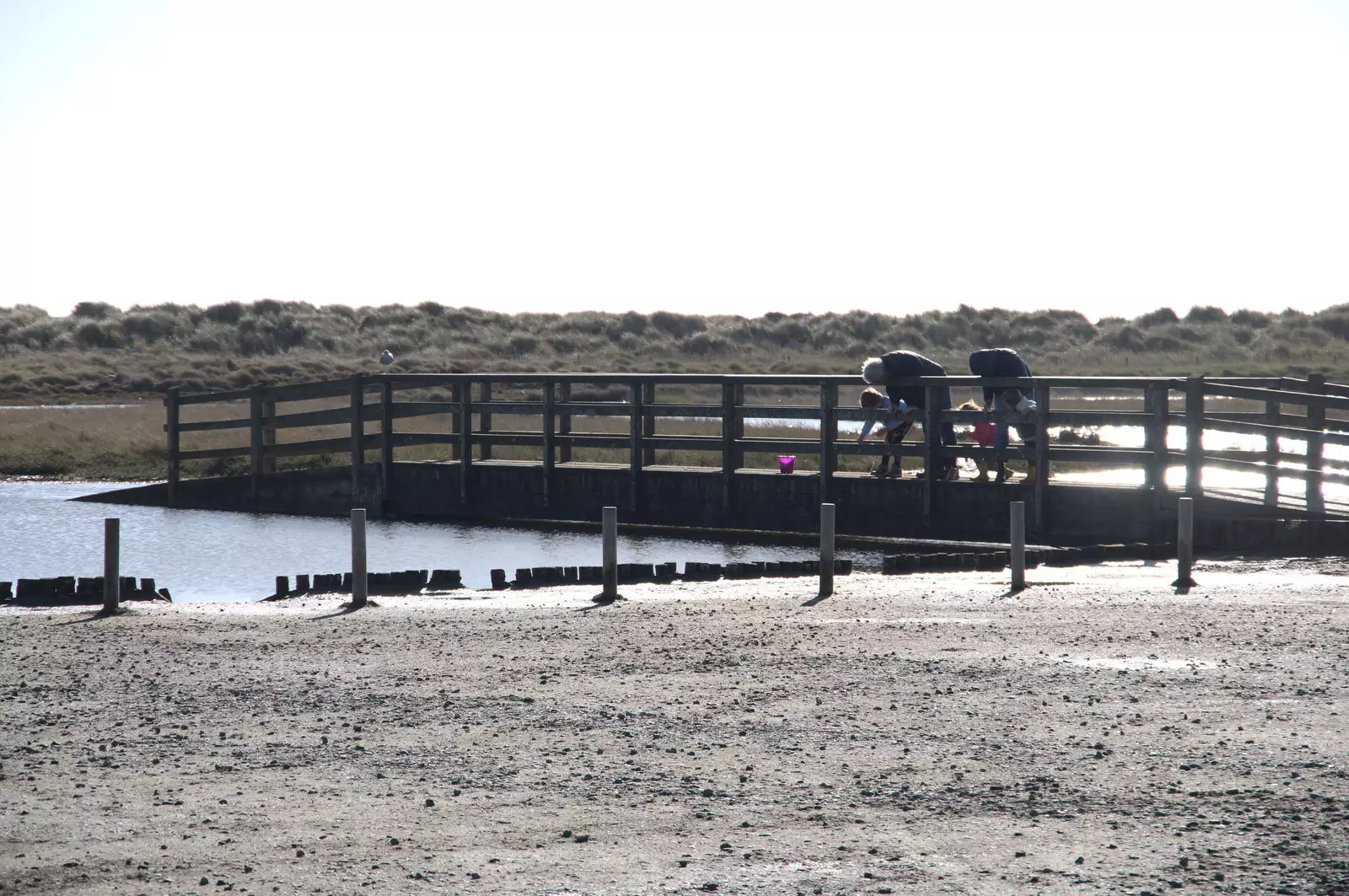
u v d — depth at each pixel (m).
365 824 10.60
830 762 12.29
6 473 48.16
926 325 141.62
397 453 49.12
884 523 33.88
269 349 122.81
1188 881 9.14
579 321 140.75
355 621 20.55
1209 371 100.94
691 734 13.36
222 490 42.28
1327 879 9.13
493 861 9.71
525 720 14.02
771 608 21.39
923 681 15.71
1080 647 17.64
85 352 115.88
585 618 20.61
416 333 133.00
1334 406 29.52
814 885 9.16
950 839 10.12
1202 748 12.55
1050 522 31.83
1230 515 29.73
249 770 12.21
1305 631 18.58
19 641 18.91
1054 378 31.39
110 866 9.60
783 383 34.72
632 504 37.16
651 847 10.00
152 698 15.22
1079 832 10.23
